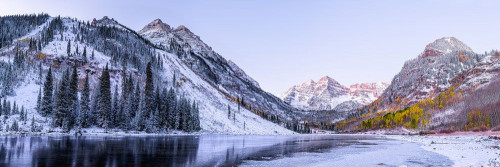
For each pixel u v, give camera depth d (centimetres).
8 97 10219
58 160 3309
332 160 3966
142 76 17688
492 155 4481
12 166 2884
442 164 3603
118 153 4122
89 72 15700
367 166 3431
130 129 10631
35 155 3666
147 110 11919
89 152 4122
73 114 9494
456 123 18125
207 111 16938
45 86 9612
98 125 9850
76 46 18212
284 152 5034
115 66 17050
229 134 14075
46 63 15012
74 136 7681
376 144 7750
